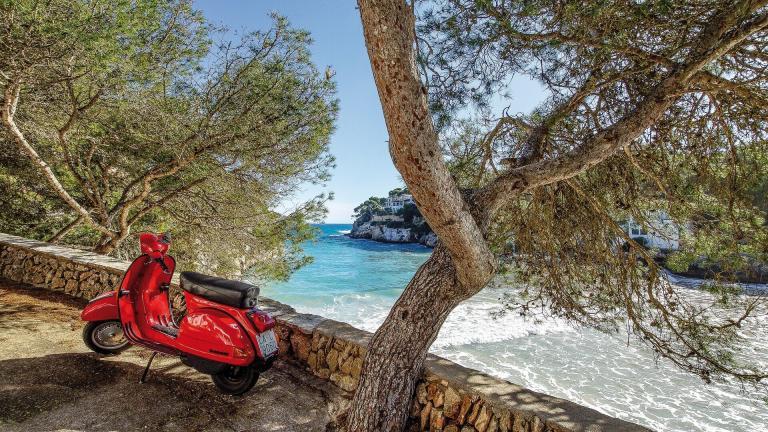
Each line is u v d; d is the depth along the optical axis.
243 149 7.64
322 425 3.44
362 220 113.25
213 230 9.42
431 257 3.34
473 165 5.73
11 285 6.56
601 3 3.28
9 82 5.82
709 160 4.38
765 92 3.61
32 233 10.62
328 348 4.19
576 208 5.13
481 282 3.00
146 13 6.52
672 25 3.69
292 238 9.66
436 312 3.15
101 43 5.28
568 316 5.27
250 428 3.27
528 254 5.54
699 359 3.94
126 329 3.85
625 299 4.56
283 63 7.62
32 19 4.93
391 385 3.14
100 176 9.40
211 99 7.65
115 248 9.02
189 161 7.57
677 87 3.16
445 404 3.22
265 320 3.62
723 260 4.20
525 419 2.74
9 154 8.71
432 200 2.45
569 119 4.82
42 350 4.20
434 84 4.82
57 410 3.19
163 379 3.88
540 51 4.44
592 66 4.39
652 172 4.70
